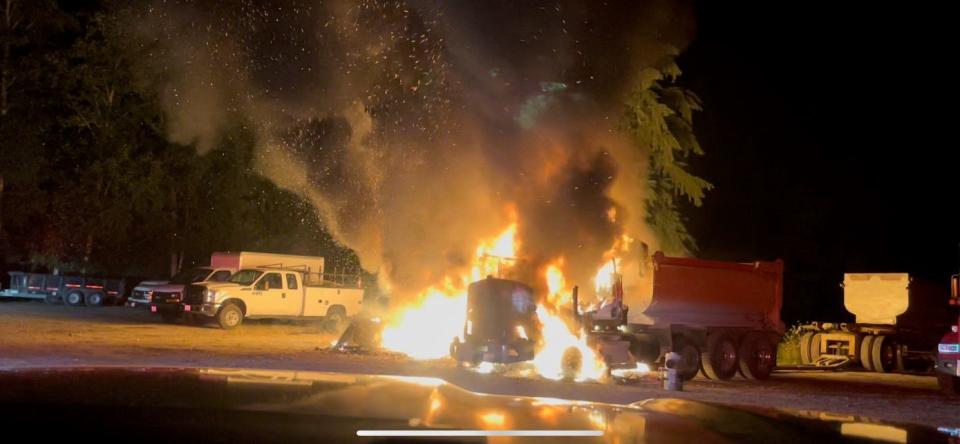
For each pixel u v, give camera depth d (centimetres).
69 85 4691
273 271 3281
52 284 4353
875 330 2758
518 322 1989
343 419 215
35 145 4684
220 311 3153
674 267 2138
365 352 2350
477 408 241
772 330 2327
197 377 257
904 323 2806
